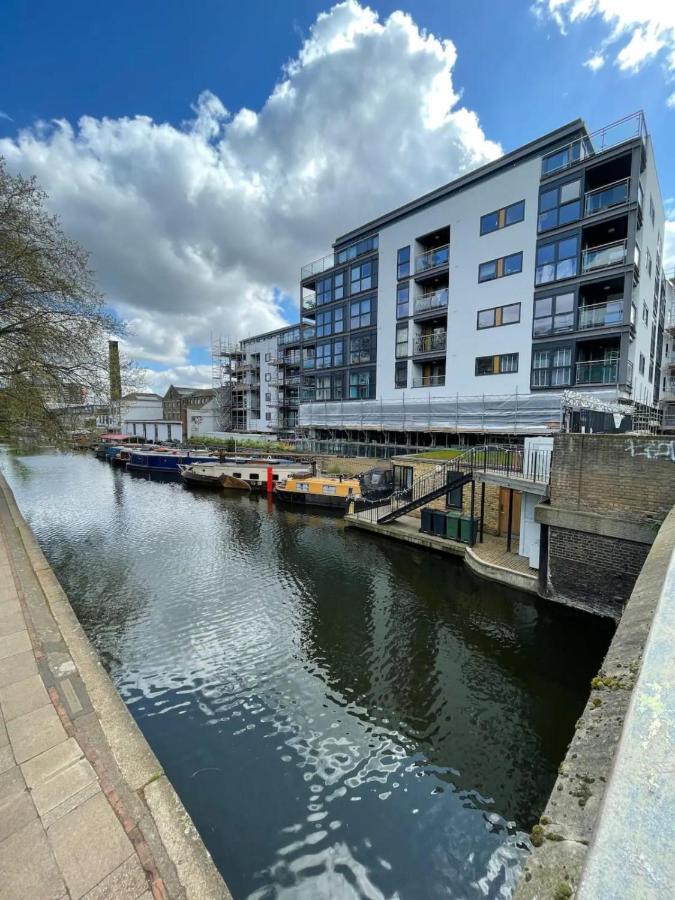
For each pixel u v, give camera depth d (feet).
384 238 86.07
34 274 40.45
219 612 29.73
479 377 70.08
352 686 21.65
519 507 40.16
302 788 15.98
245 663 23.66
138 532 50.60
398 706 20.17
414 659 23.79
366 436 90.38
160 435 184.85
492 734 18.48
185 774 16.56
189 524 54.29
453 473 43.57
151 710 20.03
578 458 25.31
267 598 31.96
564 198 59.47
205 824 14.65
